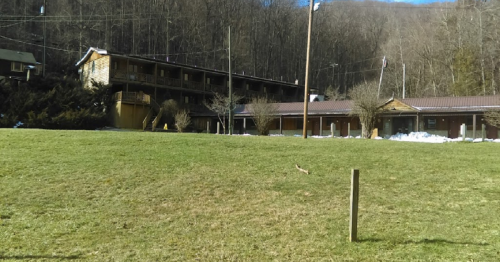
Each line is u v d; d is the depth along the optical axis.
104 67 39.47
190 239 5.61
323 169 10.09
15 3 54.19
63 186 8.31
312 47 77.69
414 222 6.24
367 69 76.62
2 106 31.84
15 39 51.09
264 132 32.22
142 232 5.91
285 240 5.53
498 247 5.12
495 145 15.76
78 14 58.88
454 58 52.47
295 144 14.73
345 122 35.19
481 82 48.53
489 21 49.34
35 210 6.89
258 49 73.12
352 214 5.41
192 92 45.81
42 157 10.89
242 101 49.06
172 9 63.94
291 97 57.16
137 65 42.03
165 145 13.55
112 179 8.83
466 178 9.07
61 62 52.50
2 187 8.12
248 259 4.88
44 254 5.01
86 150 12.09
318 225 6.14
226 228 6.07
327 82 76.31
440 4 65.88
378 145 14.76
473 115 27.58
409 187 8.39
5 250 5.12
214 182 8.73
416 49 60.41
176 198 7.66
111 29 59.41
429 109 29.66
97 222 6.34
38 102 32.06
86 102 34.97
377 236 5.61
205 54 64.44
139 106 37.22
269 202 7.40
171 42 63.12
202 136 17.23
